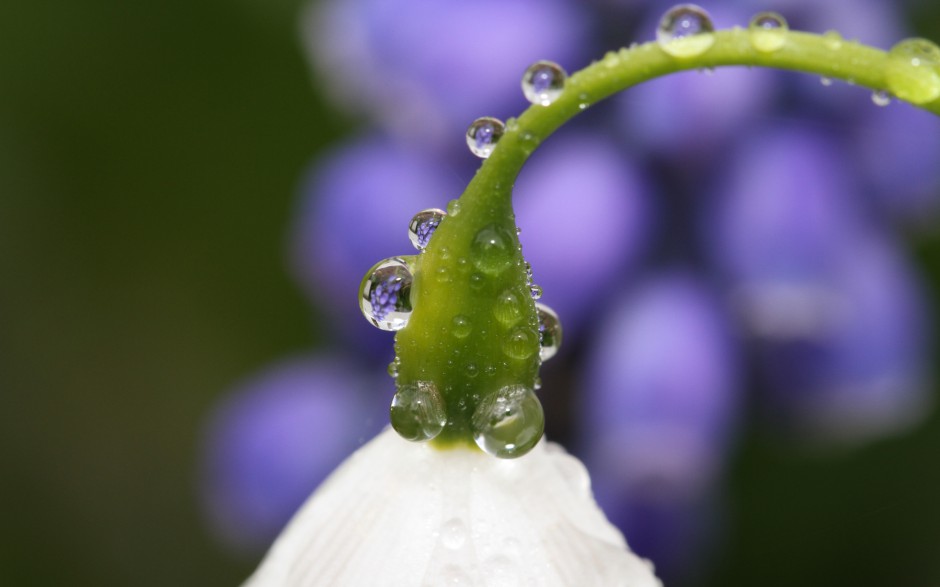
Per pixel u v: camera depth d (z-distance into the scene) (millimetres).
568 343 170
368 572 103
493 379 105
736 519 198
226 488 194
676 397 161
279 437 188
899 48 106
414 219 108
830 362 171
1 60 258
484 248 105
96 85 261
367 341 188
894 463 200
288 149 260
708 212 174
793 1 170
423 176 180
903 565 200
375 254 179
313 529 105
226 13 254
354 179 181
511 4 177
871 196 178
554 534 104
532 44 174
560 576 103
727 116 168
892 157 175
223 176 263
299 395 192
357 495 105
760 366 174
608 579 103
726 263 170
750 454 193
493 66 171
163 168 264
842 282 168
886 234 178
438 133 178
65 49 259
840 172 172
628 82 105
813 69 106
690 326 167
